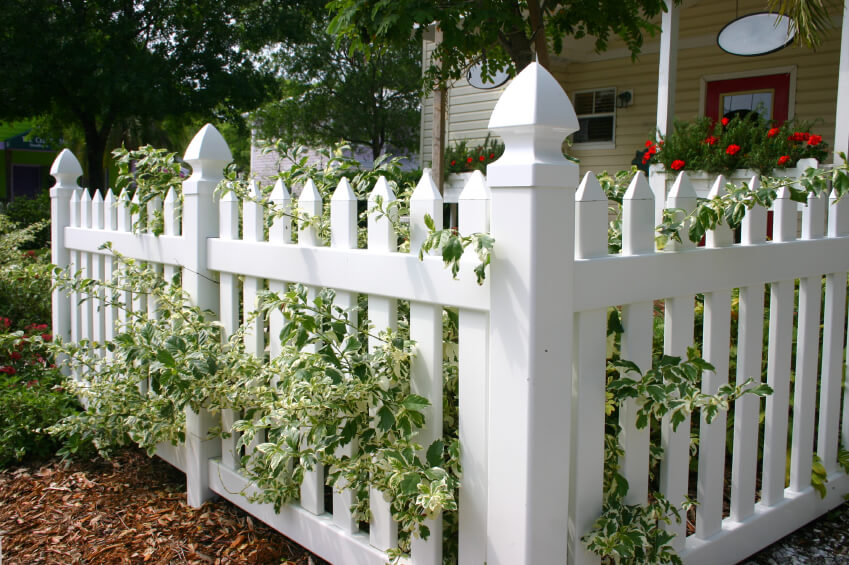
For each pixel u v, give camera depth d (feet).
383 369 6.04
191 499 8.79
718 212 6.21
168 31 54.70
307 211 7.17
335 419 6.01
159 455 9.89
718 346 6.64
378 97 76.07
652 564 5.74
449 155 33.01
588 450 5.56
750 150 21.75
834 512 8.41
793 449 7.90
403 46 15.49
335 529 6.90
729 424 9.14
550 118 4.70
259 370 7.58
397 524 6.40
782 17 19.24
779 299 7.37
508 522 5.16
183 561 7.32
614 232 7.02
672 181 23.77
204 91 53.01
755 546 7.24
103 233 11.24
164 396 8.39
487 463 5.47
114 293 10.29
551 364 5.00
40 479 9.61
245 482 8.05
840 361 8.40
